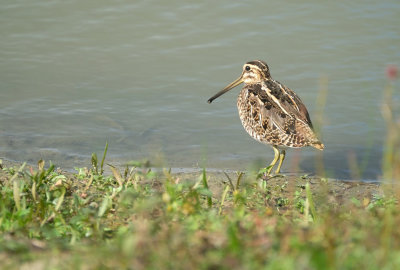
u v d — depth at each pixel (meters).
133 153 14.46
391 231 6.86
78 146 14.78
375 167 14.05
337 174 13.61
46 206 9.04
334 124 16.03
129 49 19.95
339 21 21.05
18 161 13.59
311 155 14.85
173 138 15.44
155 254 6.29
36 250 7.20
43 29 20.84
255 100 13.77
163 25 21.12
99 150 14.62
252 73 15.18
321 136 14.25
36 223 8.58
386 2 22.09
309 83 17.95
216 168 13.66
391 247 6.48
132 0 22.44
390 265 6.00
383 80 17.84
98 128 15.89
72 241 7.72
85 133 15.58
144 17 21.56
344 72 18.38
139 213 8.63
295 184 12.06
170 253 6.28
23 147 14.58
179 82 18.34
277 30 20.72
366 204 10.05
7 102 17.12
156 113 16.81
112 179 11.15
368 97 17.12
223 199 9.58
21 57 19.34
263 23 21.09
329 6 21.92
